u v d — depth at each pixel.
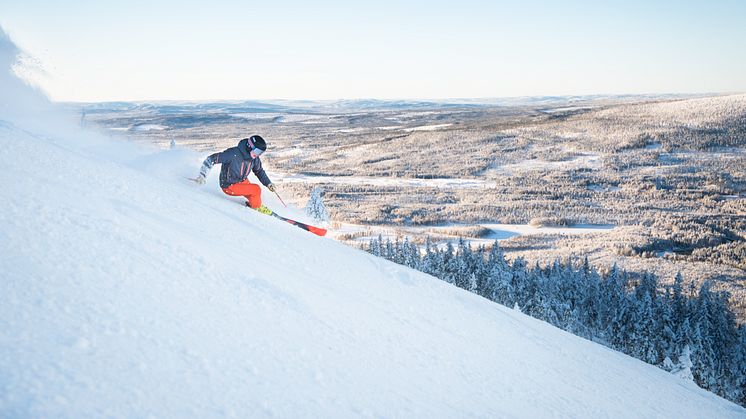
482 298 7.10
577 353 6.02
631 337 43.91
